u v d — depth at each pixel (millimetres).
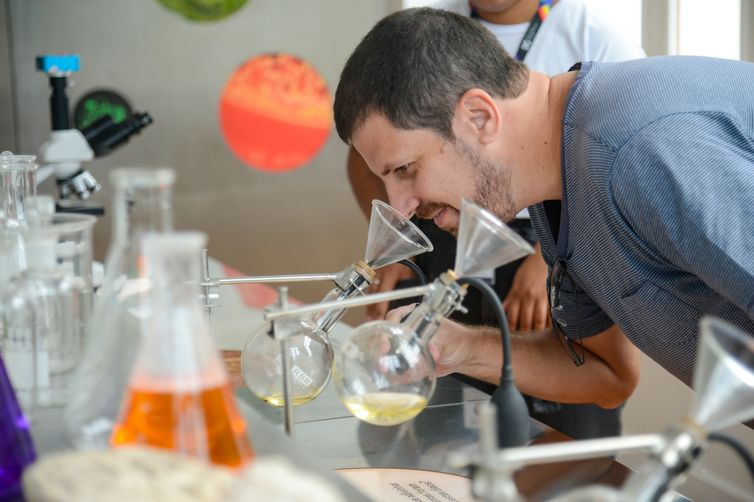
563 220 1503
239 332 1795
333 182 4730
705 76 1351
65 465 649
